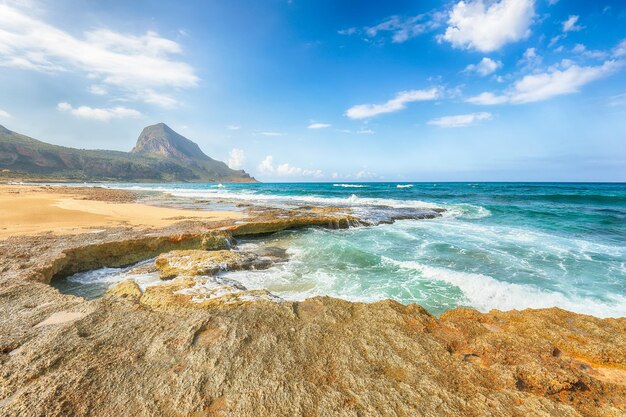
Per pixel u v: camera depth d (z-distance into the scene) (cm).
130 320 539
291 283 973
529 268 1123
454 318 580
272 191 6150
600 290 913
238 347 451
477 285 918
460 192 5347
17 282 734
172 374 392
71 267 1035
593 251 1344
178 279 886
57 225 1513
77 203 2523
